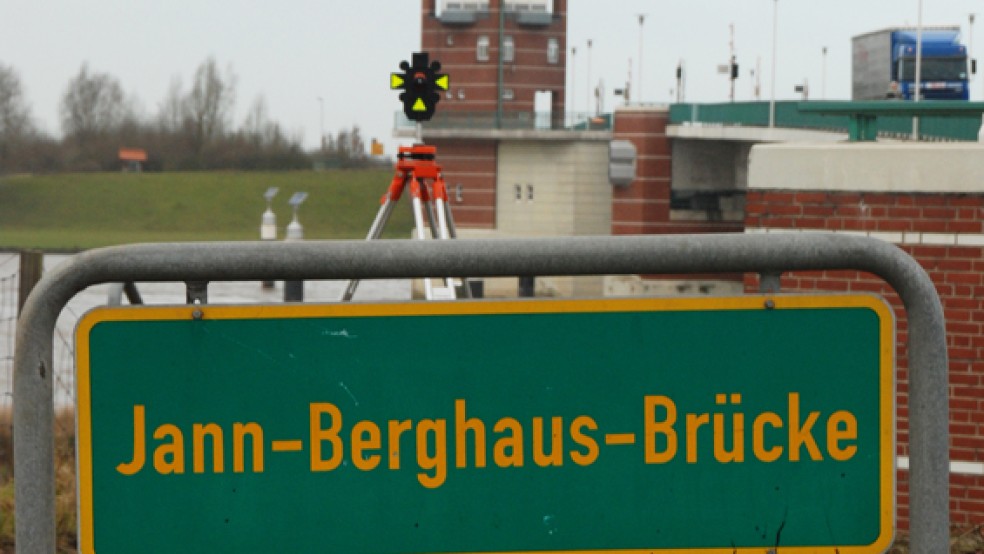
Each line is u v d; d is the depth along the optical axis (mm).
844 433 8500
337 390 8289
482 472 8367
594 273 8352
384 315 8297
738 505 8469
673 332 8422
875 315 8484
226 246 8172
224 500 8258
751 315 8469
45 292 8039
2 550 23891
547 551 8398
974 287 27406
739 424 8469
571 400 8391
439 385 8328
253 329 8258
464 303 8328
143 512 8219
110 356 8188
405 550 8352
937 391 8492
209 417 8242
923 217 27781
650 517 8430
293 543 8273
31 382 8055
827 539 8500
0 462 33750
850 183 28312
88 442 8180
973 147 27484
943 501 8500
